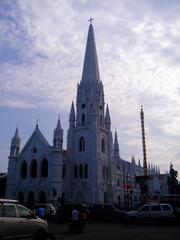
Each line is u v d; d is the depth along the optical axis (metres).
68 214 45.72
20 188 83.88
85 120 87.25
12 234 18.67
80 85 91.94
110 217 48.88
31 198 81.50
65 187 81.75
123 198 97.62
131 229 35.31
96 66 93.50
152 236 27.73
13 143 88.12
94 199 76.81
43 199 79.00
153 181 142.12
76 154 85.50
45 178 79.69
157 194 135.00
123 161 115.81
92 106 87.06
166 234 29.61
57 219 46.69
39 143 84.12
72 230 31.55
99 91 90.38
